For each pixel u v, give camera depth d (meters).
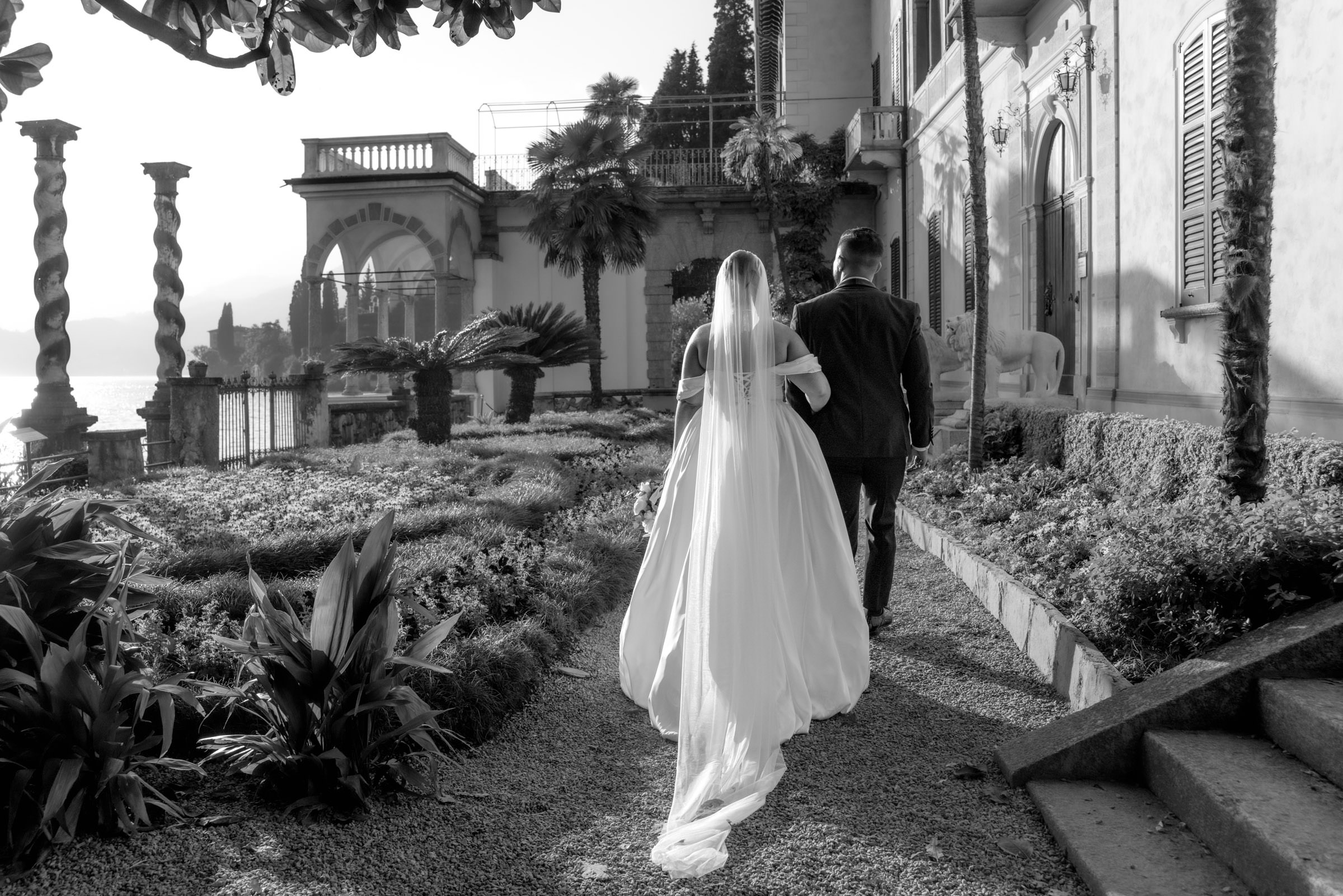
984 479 8.20
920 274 19.61
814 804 2.88
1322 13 6.04
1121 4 9.27
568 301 25.66
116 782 2.73
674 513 3.83
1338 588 3.30
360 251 24.81
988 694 3.85
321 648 2.96
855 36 25.22
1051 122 11.48
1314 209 6.18
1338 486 4.77
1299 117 6.31
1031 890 2.36
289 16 2.91
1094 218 10.01
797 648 3.52
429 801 2.95
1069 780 2.91
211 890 2.42
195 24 2.72
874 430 4.21
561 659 4.47
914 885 2.40
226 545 5.95
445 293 22.94
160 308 14.28
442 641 3.62
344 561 2.94
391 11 2.91
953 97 16.22
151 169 14.04
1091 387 10.14
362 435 16.36
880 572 4.60
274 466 10.89
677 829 2.60
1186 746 2.73
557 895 2.40
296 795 2.94
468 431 16.86
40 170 11.38
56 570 3.08
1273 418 6.61
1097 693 3.41
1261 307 4.28
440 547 5.77
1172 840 2.50
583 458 11.86
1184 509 4.27
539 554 5.69
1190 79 7.95
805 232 24.25
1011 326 13.04
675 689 3.56
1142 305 8.93
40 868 2.52
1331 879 1.94
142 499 7.58
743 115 31.75
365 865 2.55
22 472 8.40
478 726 3.47
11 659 2.90
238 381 11.87
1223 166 4.35
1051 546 5.34
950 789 2.96
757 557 3.16
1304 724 2.58
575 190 21.44
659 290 25.39
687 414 3.89
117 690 2.75
